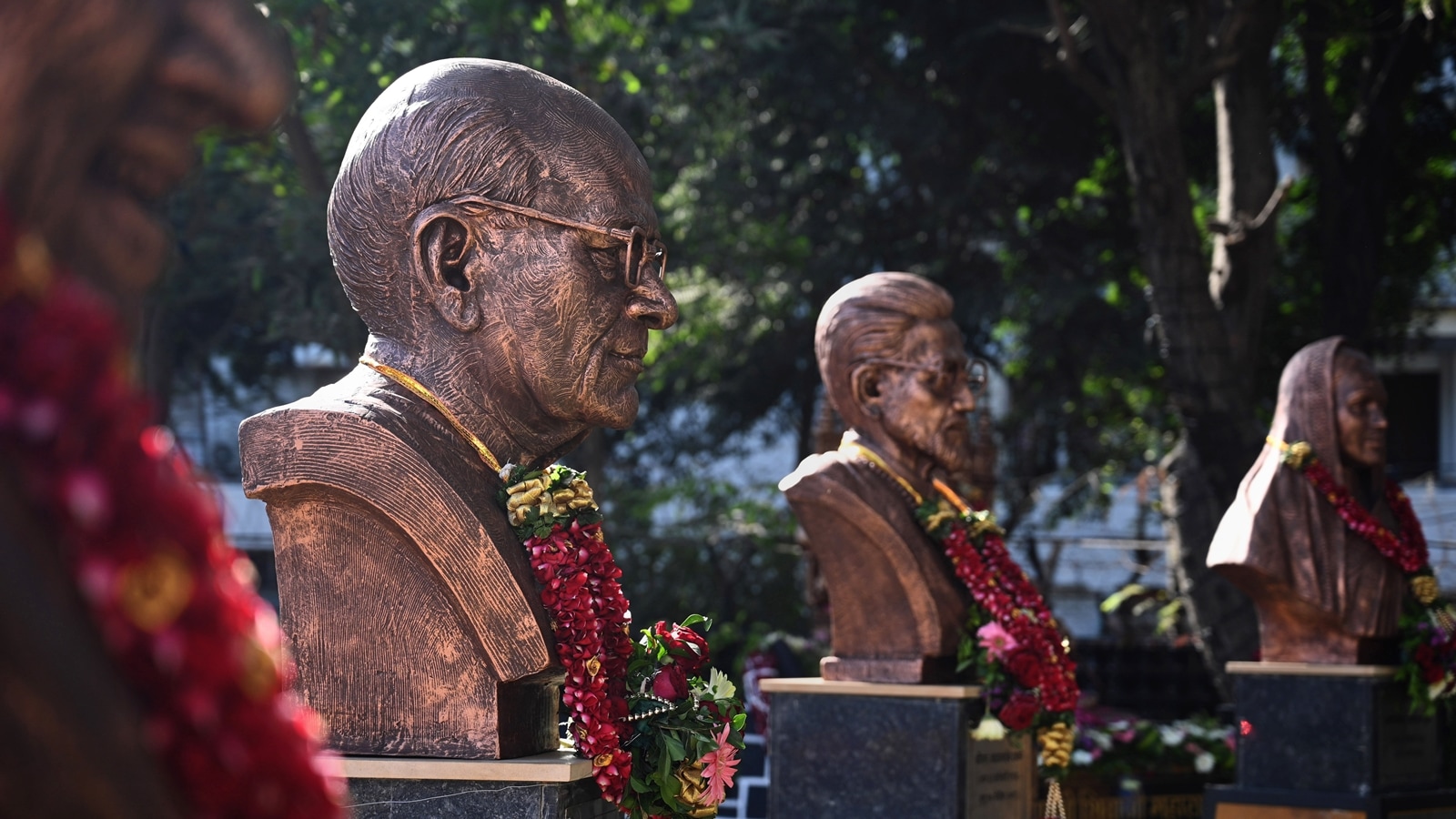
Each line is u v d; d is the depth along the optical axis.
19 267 0.99
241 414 13.86
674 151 12.70
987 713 6.37
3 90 1.11
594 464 11.32
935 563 6.64
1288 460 7.88
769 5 13.09
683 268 15.38
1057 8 10.02
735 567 14.19
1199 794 9.46
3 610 0.90
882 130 13.79
